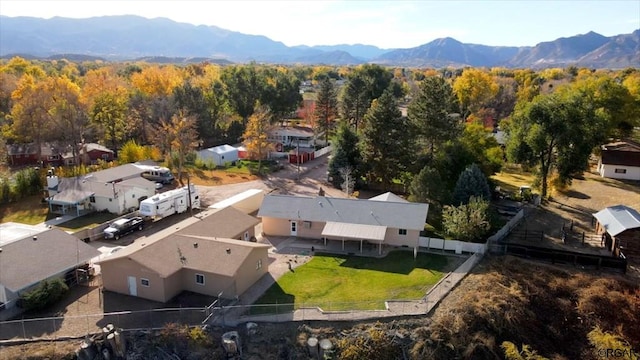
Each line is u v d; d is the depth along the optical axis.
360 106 96.00
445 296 36.47
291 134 99.50
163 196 55.75
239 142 100.56
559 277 38.94
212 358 30.70
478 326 33.50
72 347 30.38
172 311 33.94
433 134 61.97
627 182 65.88
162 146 78.06
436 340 32.19
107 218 54.09
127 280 36.34
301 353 31.28
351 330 32.66
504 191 64.06
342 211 47.94
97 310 34.28
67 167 74.38
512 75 193.00
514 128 62.78
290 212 48.75
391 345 31.91
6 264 35.22
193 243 39.31
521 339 33.56
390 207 47.72
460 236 44.88
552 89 132.38
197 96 94.88
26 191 61.53
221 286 36.00
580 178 68.31
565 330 34.91
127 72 171.38
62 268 37.09
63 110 77.94
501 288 36.69
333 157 68.75
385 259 43.28
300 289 37.47
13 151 81.50
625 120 79.06
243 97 102.50
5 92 99.50
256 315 33.69
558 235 47.66
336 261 42.88
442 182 54.09
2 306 33.84
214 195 64.88
